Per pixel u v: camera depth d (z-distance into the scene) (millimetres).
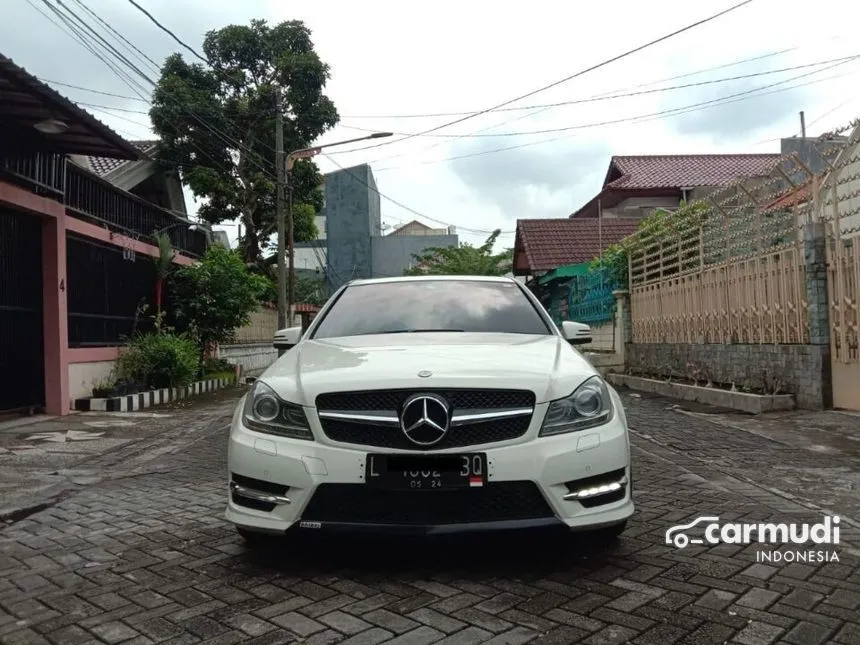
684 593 3283
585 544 3967
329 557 3824
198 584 3518
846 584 3393
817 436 7469
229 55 21922
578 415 3547
